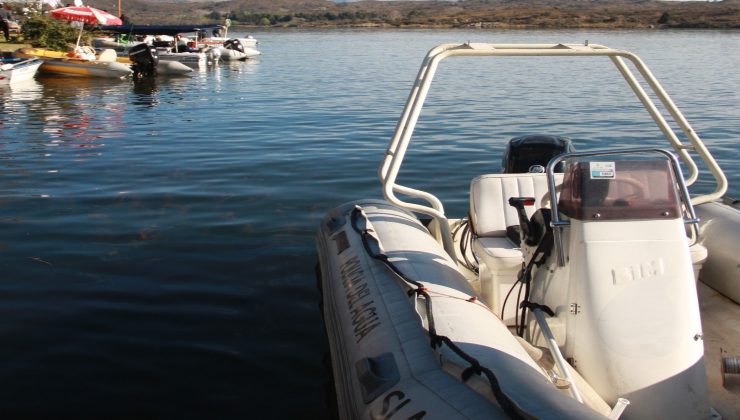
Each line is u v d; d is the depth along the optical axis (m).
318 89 23.58
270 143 13.19
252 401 4.29
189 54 32.16
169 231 7.50
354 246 4.73
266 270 6.38
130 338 5.07
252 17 127.06
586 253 3.19
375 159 11.45
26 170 10.68
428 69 4.42
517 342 3.37
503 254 4.14
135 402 4.28
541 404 2.55
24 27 33.25
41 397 4.32
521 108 17.55
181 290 5.92
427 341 3.24
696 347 3.15
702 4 146.62
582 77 26.19
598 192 3.20
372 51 46.34
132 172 10.55
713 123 14.90
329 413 4.15
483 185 4.79
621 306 3.14
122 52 35.59
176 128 15.26
